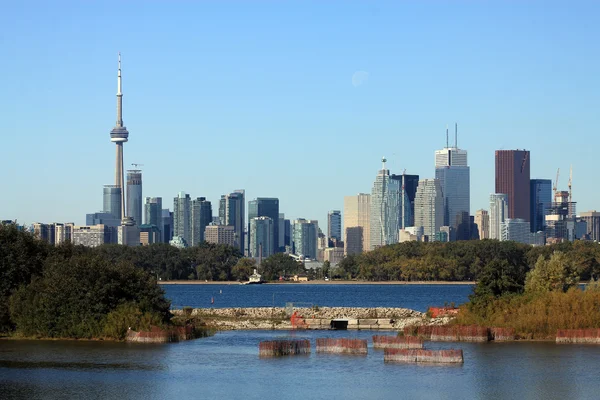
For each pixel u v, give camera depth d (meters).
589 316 156.12
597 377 121.81
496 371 126.12
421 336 155.75
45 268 165.12
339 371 126.62
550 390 114.25
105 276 159.50
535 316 158.38
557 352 142.00
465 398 110.31
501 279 170.75
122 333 155.75
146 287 164.38
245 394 112.38
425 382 118.81
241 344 155.00
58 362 133.25
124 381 119.69
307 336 169.25
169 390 114.62
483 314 166.00
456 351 133.12
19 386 116.50
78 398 109.94
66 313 157.75
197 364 132.25
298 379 120.94
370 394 112.31
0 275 165.12
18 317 158.75
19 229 174.50
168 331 157.25
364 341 142.62
